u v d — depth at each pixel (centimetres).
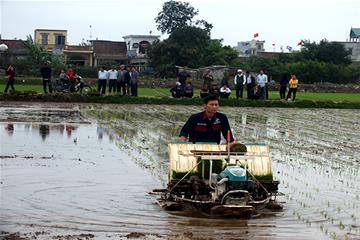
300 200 1345
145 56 9394
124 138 2291
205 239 1019
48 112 3228
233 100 4150
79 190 1385
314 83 7744
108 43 9456
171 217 1167
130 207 1239
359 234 1076
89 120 2905
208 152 1238
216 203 1171
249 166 1273
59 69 7162
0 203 1238
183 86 4222
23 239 986
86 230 1057
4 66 7869
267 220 1164
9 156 1806
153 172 1628
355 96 6100
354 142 2414
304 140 2434
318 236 1056
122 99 4041
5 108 3384
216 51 8438
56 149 1973
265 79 4362
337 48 8994
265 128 2827
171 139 2294
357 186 1519
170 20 9588
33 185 1420
